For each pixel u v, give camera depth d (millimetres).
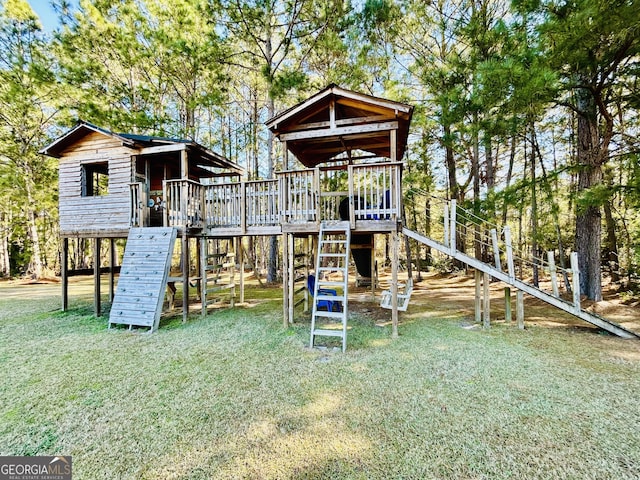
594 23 4449
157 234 6555
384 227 5516
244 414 3020
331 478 2223
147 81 12617
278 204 6199
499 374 3764
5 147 13383
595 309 6641
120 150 7230
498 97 5730
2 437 2723
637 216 8258
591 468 2268
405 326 5957
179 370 4043
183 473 2293
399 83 9914
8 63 12719
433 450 2480
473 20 7539
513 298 8648
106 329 6035
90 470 2334
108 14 11641
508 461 2348
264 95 15227
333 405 3146
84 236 7438
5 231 16641
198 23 10977
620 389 3361
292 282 6242
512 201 7145
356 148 7754
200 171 9586
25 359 4465
